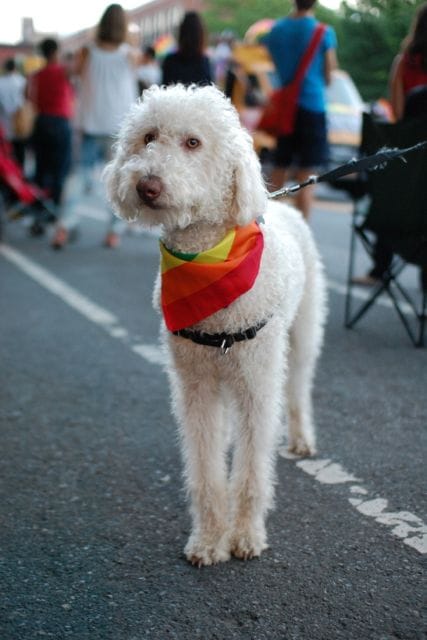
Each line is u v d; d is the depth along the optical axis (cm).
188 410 278
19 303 607
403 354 491
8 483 316
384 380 441
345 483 318
